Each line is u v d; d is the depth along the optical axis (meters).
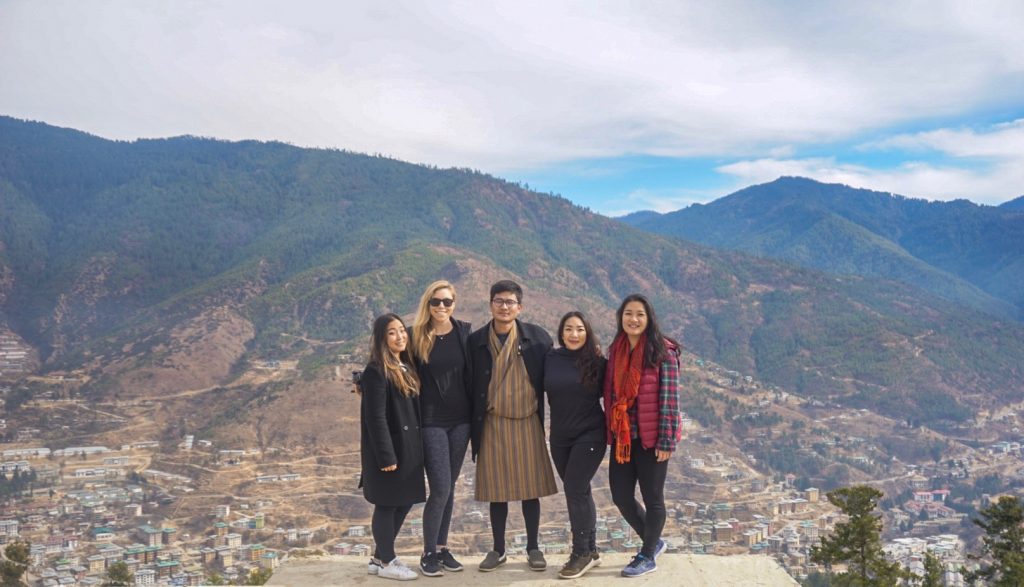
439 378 5.91
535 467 5.93
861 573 19.31
